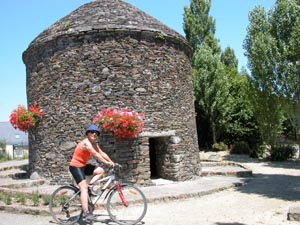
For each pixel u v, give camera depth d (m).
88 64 10.65
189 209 7.56
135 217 6.79
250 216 6.81
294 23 14.70
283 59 17.02
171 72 11.42
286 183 11.04
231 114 24.56
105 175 10.09
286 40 16.91
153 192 9.05
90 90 10.58
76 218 6.45
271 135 20.27
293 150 20.31
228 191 9.74
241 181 10.94
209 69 24.53
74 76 10.73
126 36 10.73
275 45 17.16
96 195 6.50
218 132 24.80
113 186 6.44
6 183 10.43
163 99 11.06
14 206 7.56
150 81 10.88
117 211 7.35
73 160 6.32
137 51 10.80
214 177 12.19
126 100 10.55
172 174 10.97
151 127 10.67
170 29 11.99
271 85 17.69
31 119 11.30
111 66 10.59
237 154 22.33
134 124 9.77
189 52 12.80
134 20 11.12
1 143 29.00
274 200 8.34
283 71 16.98
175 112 11.37
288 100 16.58
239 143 22.83
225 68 28.73
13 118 11.51
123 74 10.61
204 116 25.03
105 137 10.22
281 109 19.47
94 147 6.49
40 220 6.79
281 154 19.42
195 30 29.92
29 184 10.50
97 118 10.12
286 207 7.55
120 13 11.38
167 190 9.35
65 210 6.52
